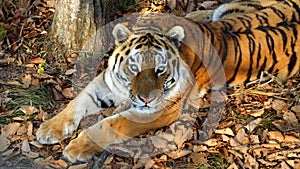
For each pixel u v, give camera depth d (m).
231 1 10.97
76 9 9.17
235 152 7.94
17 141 7.86
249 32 8.92
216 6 11.04
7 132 7.92
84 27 9.30
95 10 9.30
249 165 7.79
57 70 9.16
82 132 7.76
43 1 10.71
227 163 7.80
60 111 8.36
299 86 9.12
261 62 8.93
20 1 10.57
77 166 7.45
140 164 7.65
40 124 8.12
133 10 10.64
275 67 9.09
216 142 8.08
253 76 9.02
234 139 8.12
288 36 9.07
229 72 8.75
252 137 8.15
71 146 7.59
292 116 8.52
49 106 8.47
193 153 7.88
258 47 8.85
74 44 9.38
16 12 10.33
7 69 9.12
